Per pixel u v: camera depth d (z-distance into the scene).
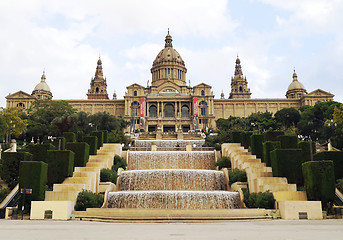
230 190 45.50
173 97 144.12
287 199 35.41
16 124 86.44
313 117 111.25
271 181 39.06
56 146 51.84
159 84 159.25
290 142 48.31
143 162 56.31
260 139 51.34
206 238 16.34
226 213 31.11
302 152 44.69
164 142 80.19
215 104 152.62
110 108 152.50
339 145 60.12
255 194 37.19
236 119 124.81
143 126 131.62
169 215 30.61
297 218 31.81
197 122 133.50
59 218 32.38
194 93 148.75
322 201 34.38
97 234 18.17
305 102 148.75
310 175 35.19
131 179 47.12
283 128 94.12
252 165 46.03
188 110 146.88
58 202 32.69
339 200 36.78
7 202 37.06
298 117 126.94
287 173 40.62
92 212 32.34
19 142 87.94
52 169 40.75
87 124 91.81
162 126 139.38
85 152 47.06
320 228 21.67
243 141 57.19
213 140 75.06
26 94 149.62
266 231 19.83
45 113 110.38
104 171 45.34
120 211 31.20
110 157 51.38
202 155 57.03
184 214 30.67
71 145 46.81
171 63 173.12
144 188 46.59
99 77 175.38
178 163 56.34
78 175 42.22
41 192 35.69
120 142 75.50
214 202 38.69
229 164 52.47
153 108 147.50
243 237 16.75
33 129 93.38
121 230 20.69
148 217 30.44
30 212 33.66
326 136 91.38
